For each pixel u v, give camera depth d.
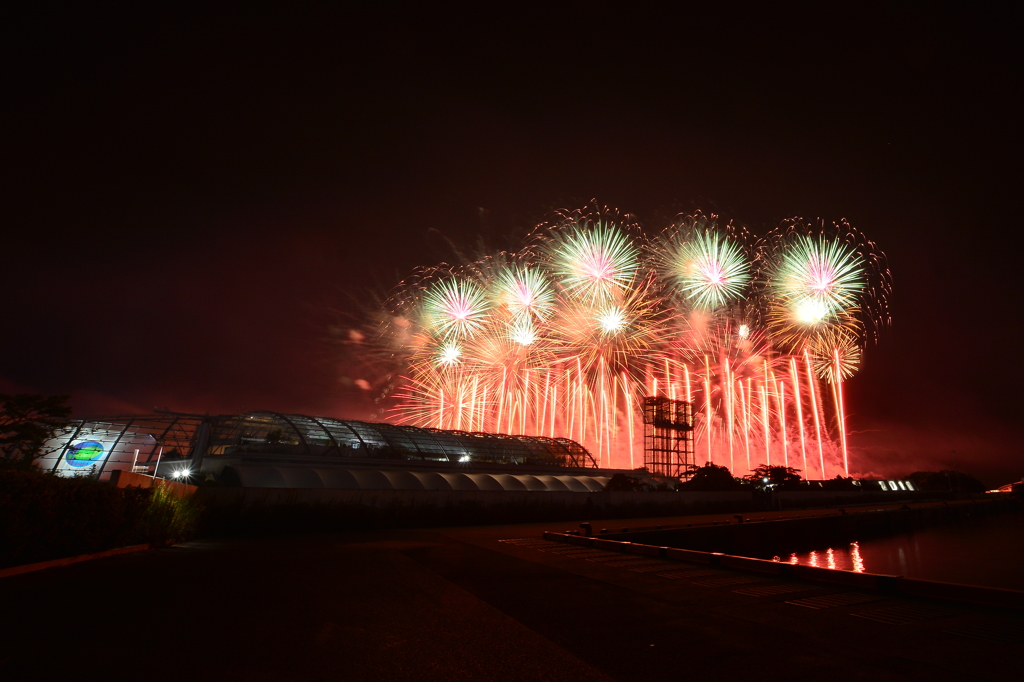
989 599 9.78
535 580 12.84
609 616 9.21
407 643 7.56
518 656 7.05
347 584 12.05
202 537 23.34
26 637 7.26
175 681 5.91
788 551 42.75
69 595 9.87
